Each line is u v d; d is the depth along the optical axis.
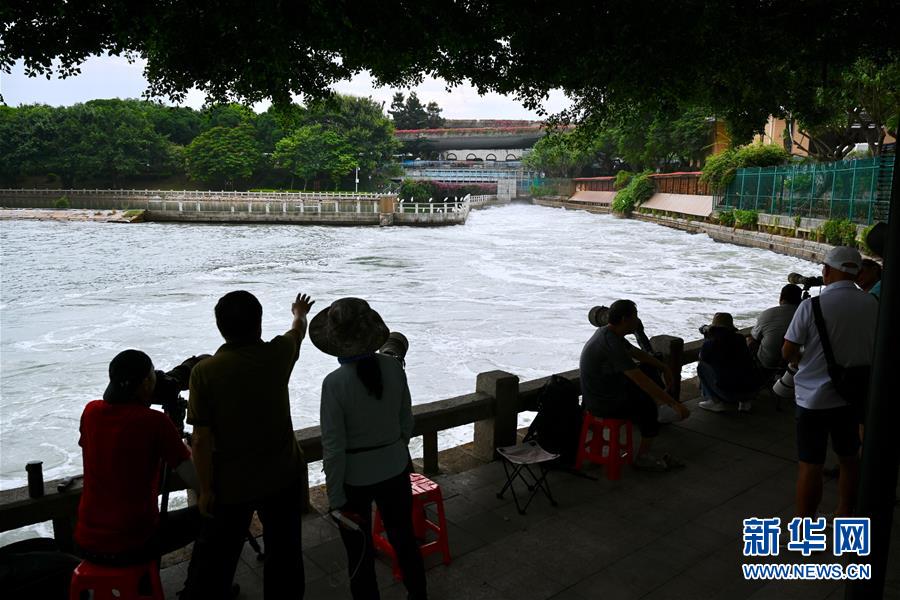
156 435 2.76
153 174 107.81
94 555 2.75
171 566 3.85
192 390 2.74
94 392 12.34
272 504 2.90
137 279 27.73
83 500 2.80
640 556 3.95
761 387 6.60
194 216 63.97
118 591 2.82
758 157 46.09
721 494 4.80
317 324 2.99
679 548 4.04
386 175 102.00
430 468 5.21
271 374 2.84
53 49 4.23
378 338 2.99
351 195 77.69
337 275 29.16
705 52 5.55
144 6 4.09
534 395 5.66
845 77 19.30
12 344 16.05
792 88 7.65
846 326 3.66
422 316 19.53
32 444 9.80
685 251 39.41
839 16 5.37
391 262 34.16
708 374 6.62
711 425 6.30
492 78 6.06
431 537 4.14
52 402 11.72
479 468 5.30
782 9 5.33
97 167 96.25
